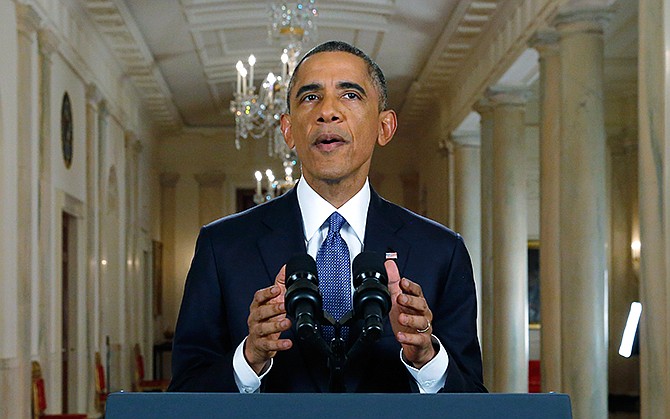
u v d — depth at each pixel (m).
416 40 17.39
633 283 19.39
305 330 2.10
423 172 23.88
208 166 25.27
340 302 2.61
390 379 2.55
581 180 11.03
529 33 12.79
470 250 19.39
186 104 22.94
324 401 1.90
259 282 2.65
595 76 11.07
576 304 10.98
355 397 1.90
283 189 24.06
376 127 2.68
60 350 12.89
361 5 16.14
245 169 25.30
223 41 18.03
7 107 10.41
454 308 2.72
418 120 23.47
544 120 12.29
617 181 19.47
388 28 16.91
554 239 12.29
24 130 10.95
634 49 15.48
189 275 2.75
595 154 11.05
